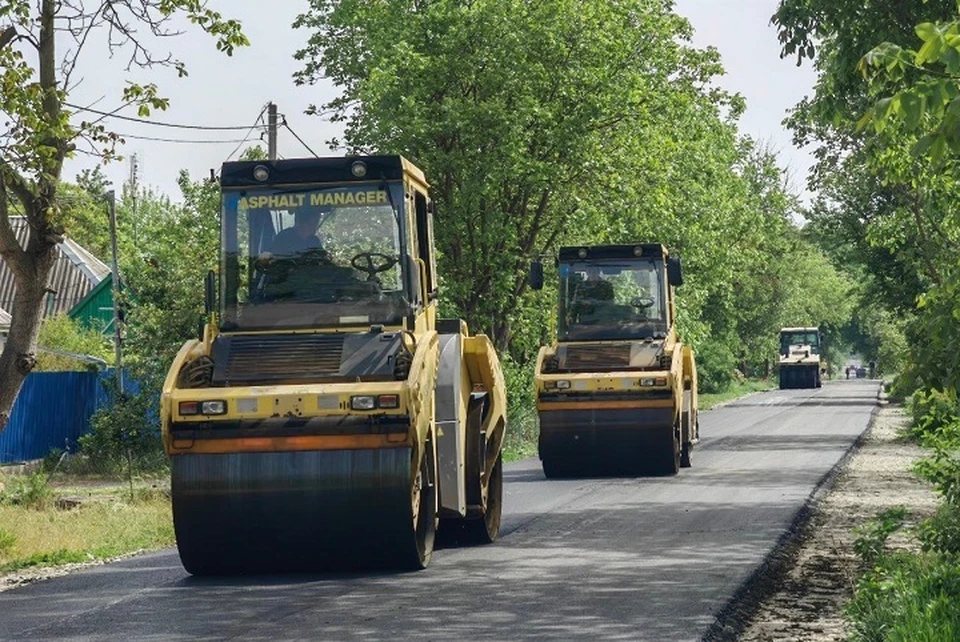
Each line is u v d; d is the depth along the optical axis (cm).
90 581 2731
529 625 2073
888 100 1551
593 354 5169
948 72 1528
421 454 2659
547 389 5069
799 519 3581
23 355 3891
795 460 5850
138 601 2400
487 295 7862
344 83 8256
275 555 2641
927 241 6512
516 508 3950
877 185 8412
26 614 2312
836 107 3312
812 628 2125
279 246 2858
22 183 3706
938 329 2184
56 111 3731
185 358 2728
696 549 2977
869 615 2033
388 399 2577
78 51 3838
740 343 19512
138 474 6203
